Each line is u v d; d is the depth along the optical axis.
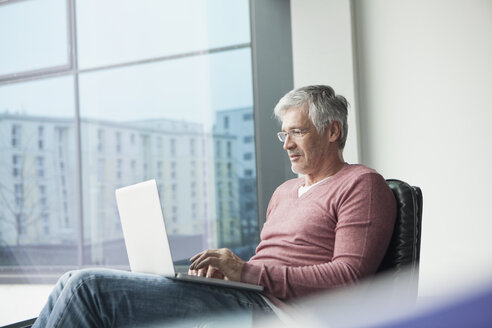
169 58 3.24
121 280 1.09
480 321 1.48
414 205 1.23
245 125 2.94
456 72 2.34
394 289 1.16
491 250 2.27
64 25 3.57
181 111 3.19
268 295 1.15
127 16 3.38
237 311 1.11
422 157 2.38
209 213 3.07
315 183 1.37
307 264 1.25
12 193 3.71
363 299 1.14
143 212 1.16
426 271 2.34
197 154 3.14
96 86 3.53
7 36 3.67
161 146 3.31
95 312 1.08
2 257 3.70
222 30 2.97
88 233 3.63
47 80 3.65
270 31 2.76
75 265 3.65
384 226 1.18
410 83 2.41
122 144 3.45
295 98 1.39
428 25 2.38
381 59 2.46
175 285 1.10
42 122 3.67
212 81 3.05
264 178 2.83
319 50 2.54
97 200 3.60
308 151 1.37
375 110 2.47
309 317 1.13
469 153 2.31
